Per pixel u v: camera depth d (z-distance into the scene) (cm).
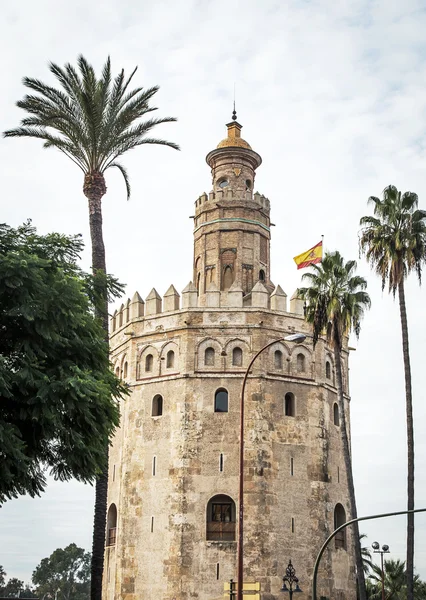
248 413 5684
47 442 3020
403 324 5303
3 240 3105
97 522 3781
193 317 5953
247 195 6750
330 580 5559
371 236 5503
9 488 2838
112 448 6344
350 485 5256
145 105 4400
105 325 3622
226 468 5578
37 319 2834
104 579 6031
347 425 6388
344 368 6538
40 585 17475
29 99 4244
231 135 7106
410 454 5031
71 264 3303
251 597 3819
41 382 2745
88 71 4188
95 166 4356
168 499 5584
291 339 3941
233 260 6569
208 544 5412
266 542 5391
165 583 5403
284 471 5634
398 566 8206
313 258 5778
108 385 3077
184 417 5716
